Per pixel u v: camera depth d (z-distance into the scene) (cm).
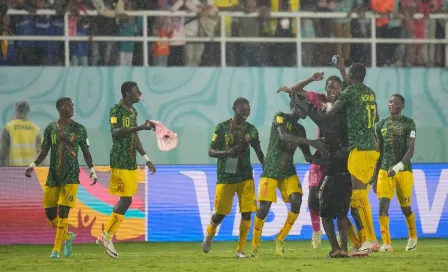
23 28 5406
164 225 4441
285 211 4506
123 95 3200
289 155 3172
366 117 2830
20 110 5128
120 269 2597
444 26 5831
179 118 5397
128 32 5481
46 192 3319
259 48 5638
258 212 3161
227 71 5453
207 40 5528
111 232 3175
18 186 4359
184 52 5534
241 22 5612
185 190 4484
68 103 3275
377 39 5647
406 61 5769
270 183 3152
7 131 5078
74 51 5394
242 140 3131
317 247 3822
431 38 5812
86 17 5441
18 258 3256
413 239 3691
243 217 3169
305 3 5681
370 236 2897
